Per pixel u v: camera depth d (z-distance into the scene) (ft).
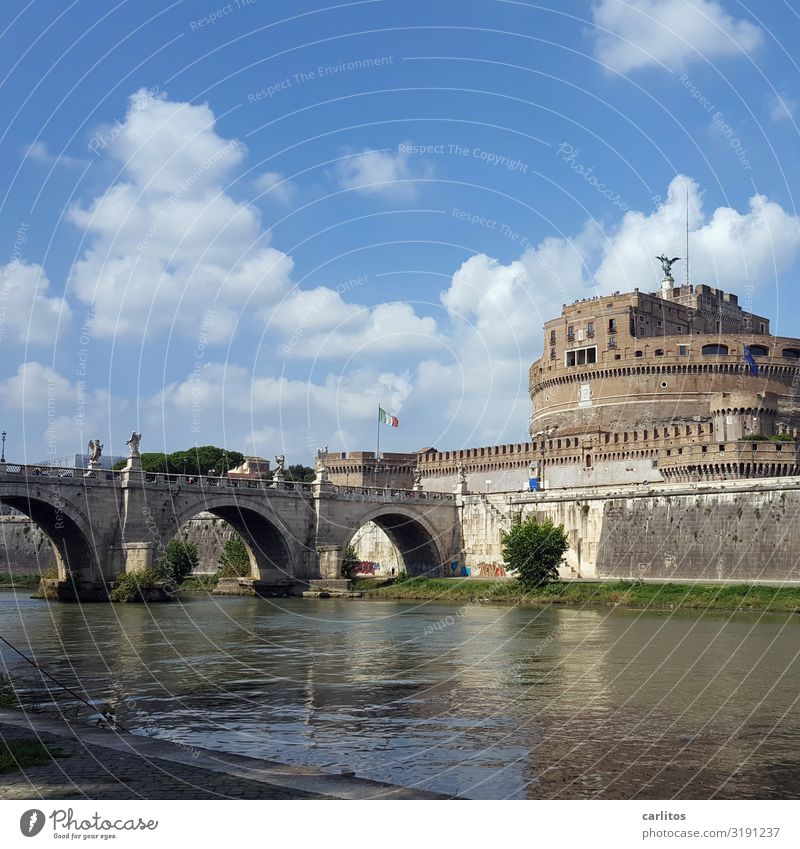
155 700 131.44
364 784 76.54
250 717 119.14
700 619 240.94
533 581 318.04
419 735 107.96
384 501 400.47
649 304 536.83
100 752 85.46
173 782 74.69
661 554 334.44
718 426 447.83
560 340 545.03
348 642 202.39
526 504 396.16
